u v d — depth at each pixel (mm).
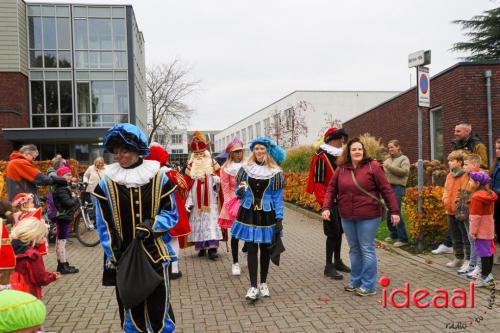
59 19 27078
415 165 13312
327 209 5781
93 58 27500
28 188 6871
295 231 10773
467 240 6320
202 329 4590
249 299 5305
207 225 7617
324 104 40938
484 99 12883
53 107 27062
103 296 5793
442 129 14312
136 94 30000
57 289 6125
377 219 5480
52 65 27000
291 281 6281
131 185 3408
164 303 3439
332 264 6457
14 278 4141
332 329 4527
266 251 5582
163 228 3391
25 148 6891
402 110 17859
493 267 6492
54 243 9602
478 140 6980
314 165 6570
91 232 10062
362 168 5527
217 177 7734
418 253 7496
